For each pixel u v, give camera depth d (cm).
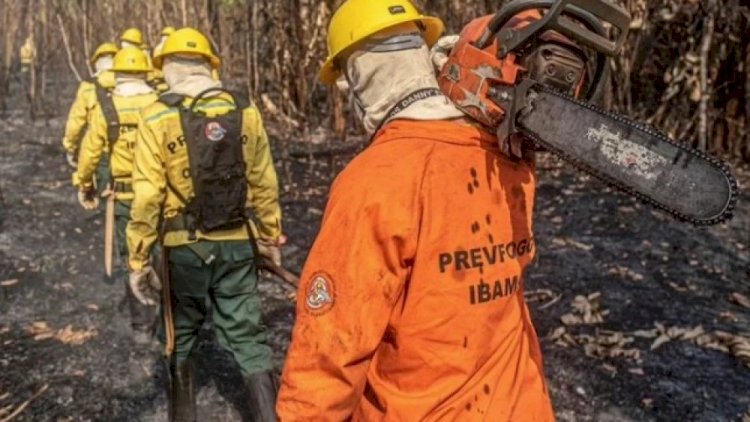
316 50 1024
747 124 826
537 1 108
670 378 344
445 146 112
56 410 319
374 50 118
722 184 87
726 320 411
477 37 116
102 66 502
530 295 455
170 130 256
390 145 112
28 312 430
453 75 117
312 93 1077
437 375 116
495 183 117
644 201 95
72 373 353
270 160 283
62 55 1438
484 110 111
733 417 310
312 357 111
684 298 446
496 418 121
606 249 541
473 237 114
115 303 448
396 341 116
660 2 876
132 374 354
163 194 262
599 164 98
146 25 1127
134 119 395
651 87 908
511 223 120
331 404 110
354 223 108
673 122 873
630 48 880
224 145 262
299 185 768
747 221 599
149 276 278
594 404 324
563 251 538
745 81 820
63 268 511
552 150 103
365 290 108
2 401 325
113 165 396
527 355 134
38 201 689
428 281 111
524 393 129
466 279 113
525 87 105
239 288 279
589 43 104
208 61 276
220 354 380
